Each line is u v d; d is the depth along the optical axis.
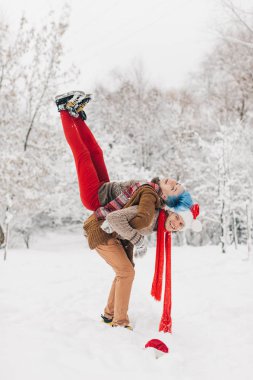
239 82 19.12
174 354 2.61
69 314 3.45
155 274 3.19
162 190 3.22
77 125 3.60
